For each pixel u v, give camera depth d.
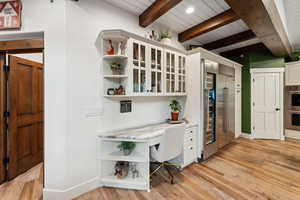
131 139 2.26
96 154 2.34
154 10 2.53
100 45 2.37
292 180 2.52
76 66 2.11
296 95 4.60
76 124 2.12
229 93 4.14
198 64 3.21
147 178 2.27
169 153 2.40
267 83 4.84
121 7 2.63
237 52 4.96
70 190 2.06
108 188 2.32
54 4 2.02
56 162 2.03
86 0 2.22
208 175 2.68
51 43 2.03
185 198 2.09
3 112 2.47
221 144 3.81
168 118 3.49
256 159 3.32
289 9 2.89
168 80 3.06
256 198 2.09
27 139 2.84
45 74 2.04
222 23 2.94
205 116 3.23
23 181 2.50
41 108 3.17
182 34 3.69
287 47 3.88
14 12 2.07
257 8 2.07
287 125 4.79
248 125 5.01
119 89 2.43
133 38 2.46
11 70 2.52
